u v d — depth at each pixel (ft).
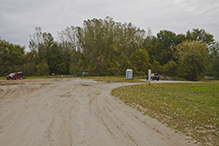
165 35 249.34
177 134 18.62
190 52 170.71
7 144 16.03
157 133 18.88
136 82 97.96
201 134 18.61
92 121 23.24
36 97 43.80
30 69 210.38
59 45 250.78
